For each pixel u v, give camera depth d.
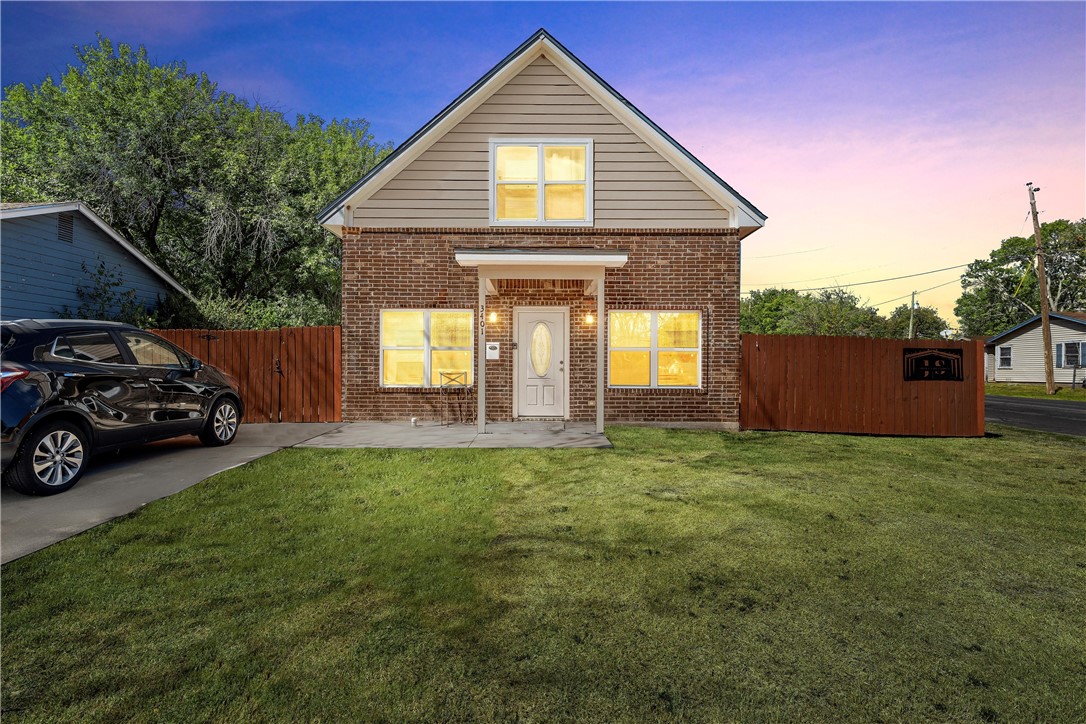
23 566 3.80
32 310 11.71
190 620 3.07
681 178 10.57
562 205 10.62
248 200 20.28
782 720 2.29
